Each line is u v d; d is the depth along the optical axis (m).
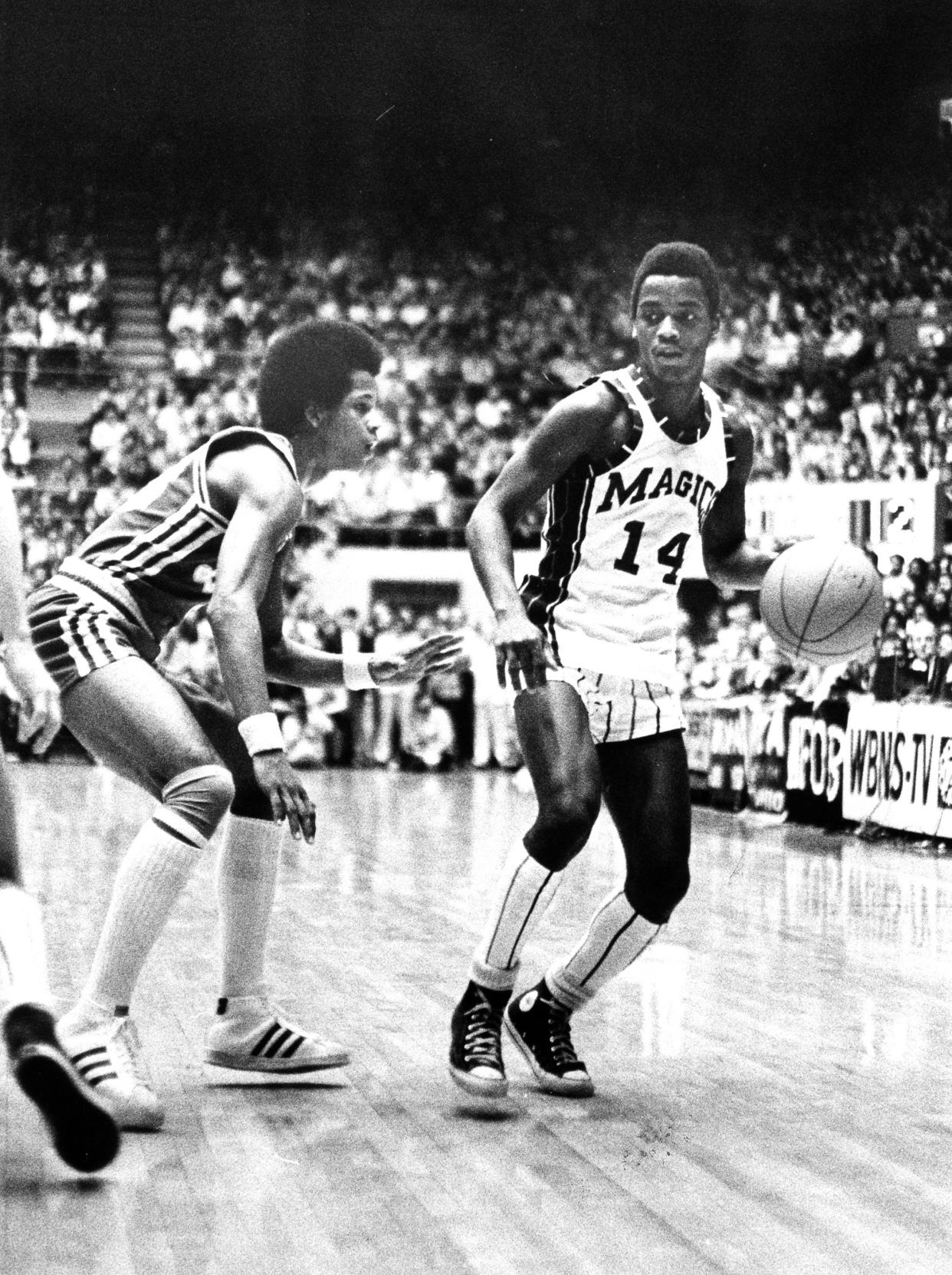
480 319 36.03
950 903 11.11
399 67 39.06
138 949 4.97
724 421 5.66
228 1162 4.54
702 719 19.84
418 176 39.38
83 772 24.69
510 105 39.22
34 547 28.52
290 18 38.66
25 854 13.69
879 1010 7.16
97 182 38.53
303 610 28.19
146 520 5.30
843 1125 5.08
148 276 37.66
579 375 35.03
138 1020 6.65
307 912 10.35
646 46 38.12
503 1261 3.73
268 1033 5.63
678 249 5.43
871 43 36.69
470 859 13.76
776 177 37.97
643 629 5.58
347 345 5.67
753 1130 5.00
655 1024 6.77
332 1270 3.66
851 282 34.53
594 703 5.50
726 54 37.88
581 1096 5.43
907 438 26.12
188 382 33.53
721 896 11.41
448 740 27.25
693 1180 4.43
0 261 35.00
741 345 32.94
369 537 30.38
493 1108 5.17
